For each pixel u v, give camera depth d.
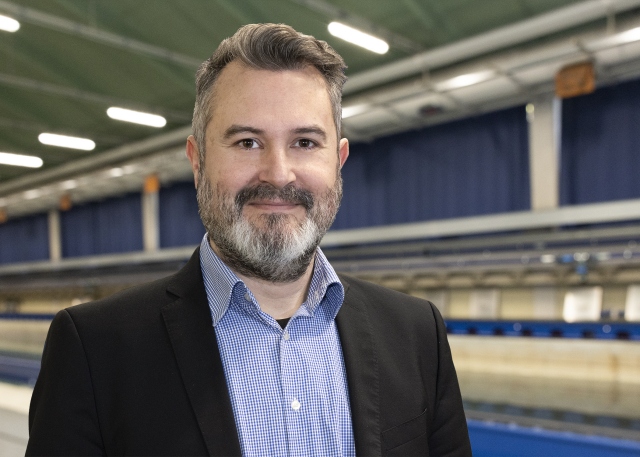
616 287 6.50
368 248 8.79
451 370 1.24
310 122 0.97
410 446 1.06
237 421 0.96
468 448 1.21
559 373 6.12
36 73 7.21
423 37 6.30
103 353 0.97
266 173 0.95
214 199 0.99
